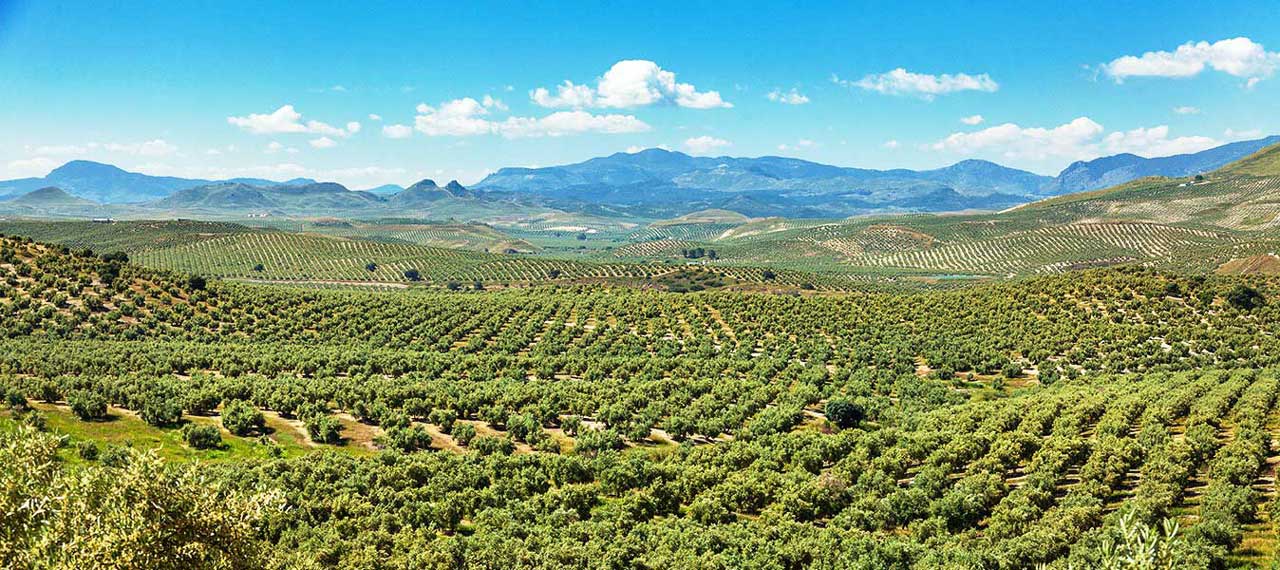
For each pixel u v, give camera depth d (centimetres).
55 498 2731
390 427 10112
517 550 5806
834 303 19225
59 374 11419
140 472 2734
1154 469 7431
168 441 9100
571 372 14438
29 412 8925
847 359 15062
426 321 18538
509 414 10694
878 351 15400
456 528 6669
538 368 14250
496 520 6694
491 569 5594
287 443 9556
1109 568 2612
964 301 18325
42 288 16338
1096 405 10162
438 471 8006
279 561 5044
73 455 8006
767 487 7612
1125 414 9688
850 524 6806
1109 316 16412
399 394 11281
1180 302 16650
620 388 12469
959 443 8531
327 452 8444
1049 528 6144
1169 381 12025
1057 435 8994
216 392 10875
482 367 14238
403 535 6000
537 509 7169
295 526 6072
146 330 15862
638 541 6250
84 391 9794
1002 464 8031
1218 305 16238
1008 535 6372
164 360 13050
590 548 5981
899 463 8350
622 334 17588
